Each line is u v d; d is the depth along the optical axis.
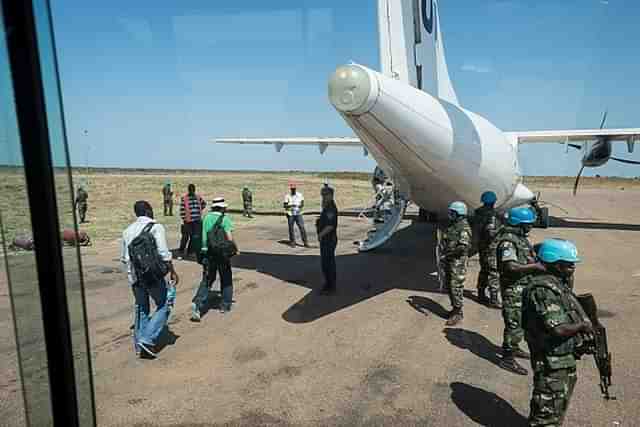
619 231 14.93
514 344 4.73
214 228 6.36
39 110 1.36
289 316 6.47
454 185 7.10
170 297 5.18
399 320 6.30
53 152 1.39
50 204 1.41
